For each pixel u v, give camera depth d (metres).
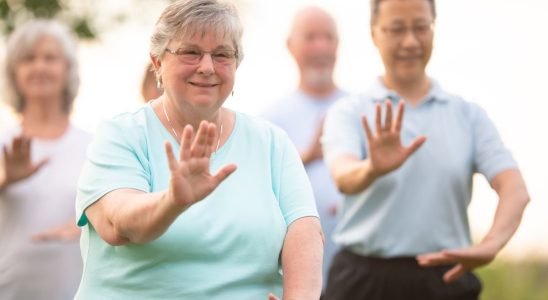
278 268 4.19
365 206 5.97
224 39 4.00
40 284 6.51
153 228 3.68
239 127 4.25
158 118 4.18
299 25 7.91
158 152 4.11
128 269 3.99
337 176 5.79
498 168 5.94
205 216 4.00
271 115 7.77
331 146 6.07
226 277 4.01
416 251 5.92
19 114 6.99
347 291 6.07
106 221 3.89
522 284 10.85
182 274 3.97
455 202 5.98
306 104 7.79
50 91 6.84
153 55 4.12
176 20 3.99
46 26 6.96
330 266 6.26
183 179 3.54
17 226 6.51
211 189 3.59
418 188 5.92
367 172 5.43
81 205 4.00
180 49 3.99
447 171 5.94
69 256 6.57
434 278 5.90
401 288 5.92
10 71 6.92
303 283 4.01
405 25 6.03
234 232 4.02
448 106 6.09
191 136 3.56
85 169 4.05
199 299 3.98
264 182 4.17
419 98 6.13
